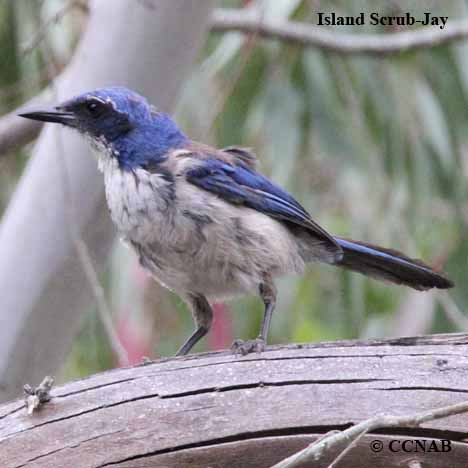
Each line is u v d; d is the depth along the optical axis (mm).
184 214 9656
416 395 7629
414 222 14633
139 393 7797
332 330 15547
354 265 11062
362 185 14461
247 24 14289
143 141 10070
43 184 11875
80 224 11844
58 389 7883
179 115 14195
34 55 13555
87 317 13648
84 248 10688
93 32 12250
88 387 7863
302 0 14562
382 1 14867
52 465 7641
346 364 7777
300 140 14523
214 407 7734
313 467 7680
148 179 9766
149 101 12258
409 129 14633
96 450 7668
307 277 15477
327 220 15312
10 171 14641
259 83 14438
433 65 14750
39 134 13367
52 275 11875
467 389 7613
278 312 14539
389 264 10852
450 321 14891
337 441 6539
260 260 9828
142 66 12133
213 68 14266
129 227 9883
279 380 7773
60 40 13492
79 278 11938
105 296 13727
